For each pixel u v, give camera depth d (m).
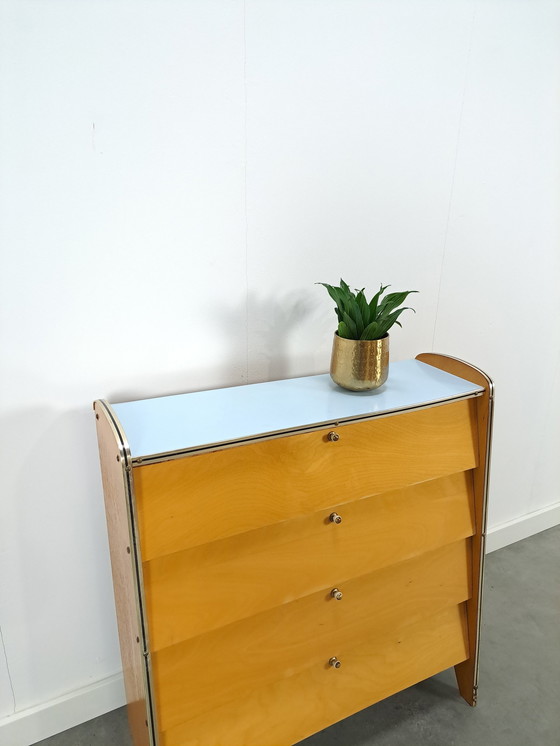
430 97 1.52
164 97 1.18
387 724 1.52
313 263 1.49
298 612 1.25
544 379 2.12
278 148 1.34
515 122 1.69
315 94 1.35
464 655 1.52
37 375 1.23
